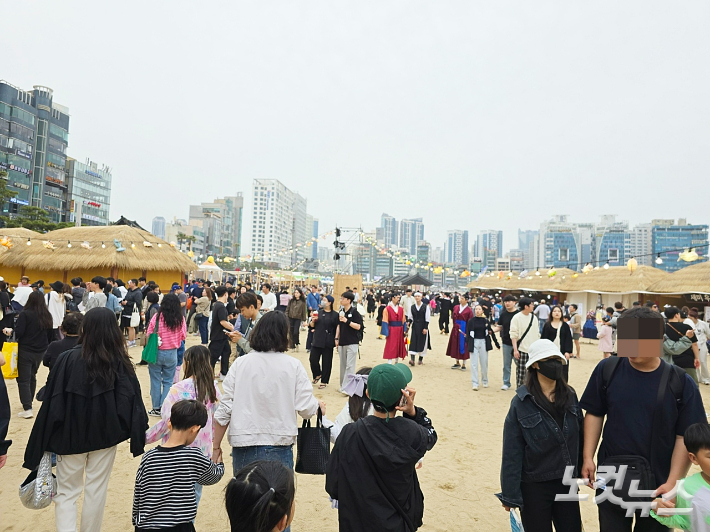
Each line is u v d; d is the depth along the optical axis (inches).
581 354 665.6
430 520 169.3
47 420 125.7
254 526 74.3
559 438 116.8
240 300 240.1
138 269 796.0
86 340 131.1
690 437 100.8
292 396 130.9
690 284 884.6
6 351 263.4
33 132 2987.2
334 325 381.4
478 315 402.3
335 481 98.0
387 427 96.7
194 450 117.8
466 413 318.7
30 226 1838.1
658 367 114.1
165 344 271.7
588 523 173.5
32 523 157.6
